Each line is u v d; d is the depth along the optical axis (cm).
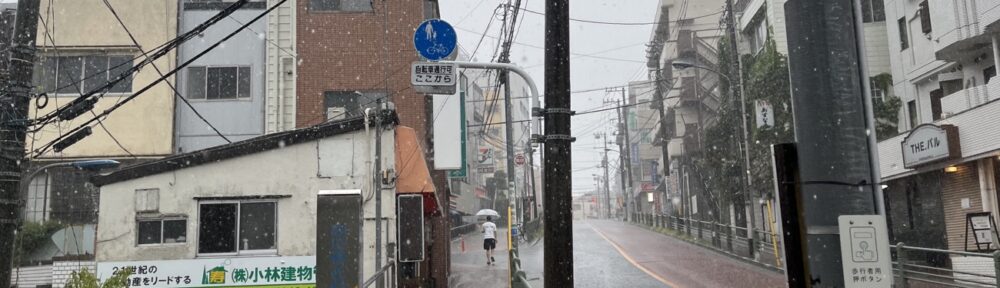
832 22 313
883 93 2444
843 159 301
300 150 1254
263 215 1246
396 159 1334
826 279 295
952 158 1836
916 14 2231
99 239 1217
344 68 2023
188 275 1213
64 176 1861
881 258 291
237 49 2023
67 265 1441
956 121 1847
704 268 2259
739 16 3403
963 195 1920
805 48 316
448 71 982
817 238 298
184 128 1983
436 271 1952
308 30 2045
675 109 4944
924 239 2022
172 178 1241
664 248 3159
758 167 2853
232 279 1216
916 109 2297
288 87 2020
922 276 1689
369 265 1213
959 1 1859
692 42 4341
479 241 4131
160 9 1988
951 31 1894
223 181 1241
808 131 309
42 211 1827
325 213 563
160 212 1228
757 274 2069
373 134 1262
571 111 883
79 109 1068
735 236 3144
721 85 3469
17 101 888
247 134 1986
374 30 2045
